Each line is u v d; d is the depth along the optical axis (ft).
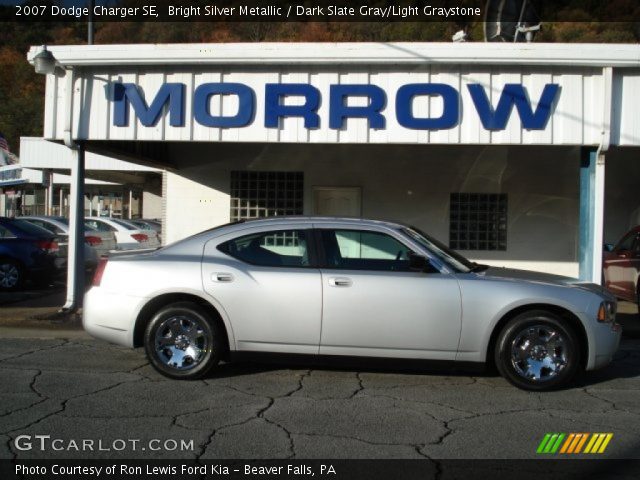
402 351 20.24
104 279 21.67
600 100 30.53
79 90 32.48
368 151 44.73
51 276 45.62
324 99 31.45
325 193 45.21
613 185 45.37
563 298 20.18
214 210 45.70
